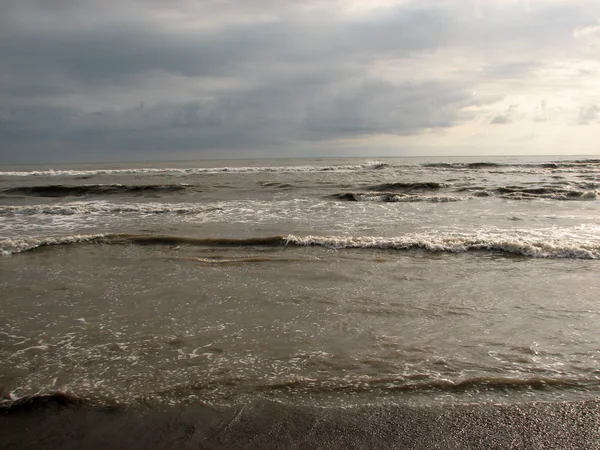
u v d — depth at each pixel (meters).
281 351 5.04
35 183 28.50
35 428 3.71
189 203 18.53
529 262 8.80
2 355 5.00
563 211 15.01
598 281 7.48
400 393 4.15
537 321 5.82
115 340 5.38
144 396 4.15
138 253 9.98
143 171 39.91
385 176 30.56
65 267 8.85
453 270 8.33
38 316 6.19
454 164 41.62
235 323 5.88
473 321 5.85
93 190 23.34
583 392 4.13
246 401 4.05
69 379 4.46
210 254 9.85
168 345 5.23
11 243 10.45
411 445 3.50
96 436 3.61
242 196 20.75
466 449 3.46
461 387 4.23
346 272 8.27
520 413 3.84
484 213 14.77
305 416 3.83
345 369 4.60
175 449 3.46
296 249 10.21
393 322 5.85
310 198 19.56
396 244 10.12
